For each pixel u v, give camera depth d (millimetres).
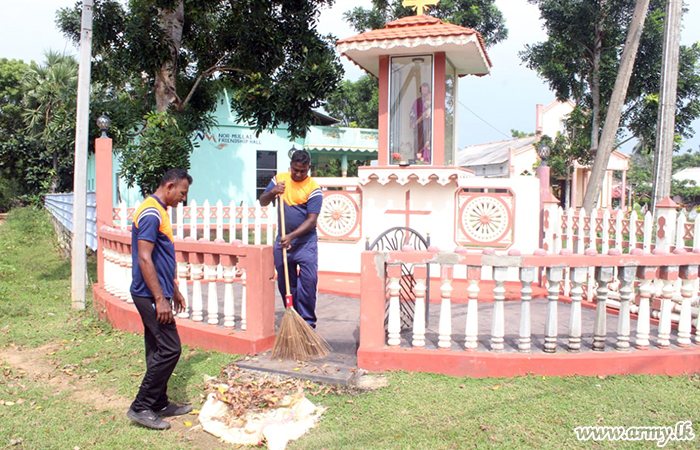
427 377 4281
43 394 4387
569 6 16969
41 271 11305
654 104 17000
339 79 11406
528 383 4152
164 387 3848
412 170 7750
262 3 11406
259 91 11625
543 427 3502
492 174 32625
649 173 38000
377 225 8195
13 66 32875
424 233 7969
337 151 21141
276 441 3381
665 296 4531
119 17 11406
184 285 5578
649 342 4789
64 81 26297
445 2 19875
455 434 3428
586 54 18328
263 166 19922
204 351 5148
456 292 7207
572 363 4297
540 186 7605
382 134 8133
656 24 16297
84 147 7680
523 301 4414
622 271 4434
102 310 6840
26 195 33031
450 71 8320
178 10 11797
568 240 6969
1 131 32125
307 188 5055
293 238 4910
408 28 7727
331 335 5383
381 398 3932
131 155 11000
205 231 8781
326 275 8492
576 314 4434
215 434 3604
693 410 3734
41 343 5996
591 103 19141
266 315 4945
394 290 4527
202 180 18953
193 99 13711
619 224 6293
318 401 3951
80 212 7656
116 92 16281
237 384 4070
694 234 5527
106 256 7020
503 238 7707
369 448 3297
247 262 4906
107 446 3457
